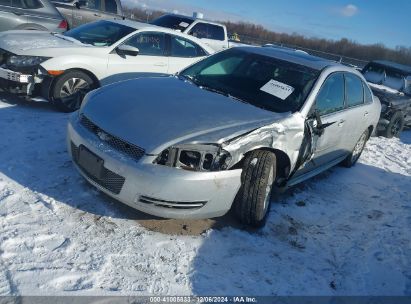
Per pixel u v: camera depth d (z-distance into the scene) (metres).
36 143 4.91
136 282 3.04
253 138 3.75
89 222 3.61
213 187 3.51
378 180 6.41
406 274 3.88
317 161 5.11
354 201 5.36
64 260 3.09
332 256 3.94
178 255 3.44
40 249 3.15
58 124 5.73
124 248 3.38
